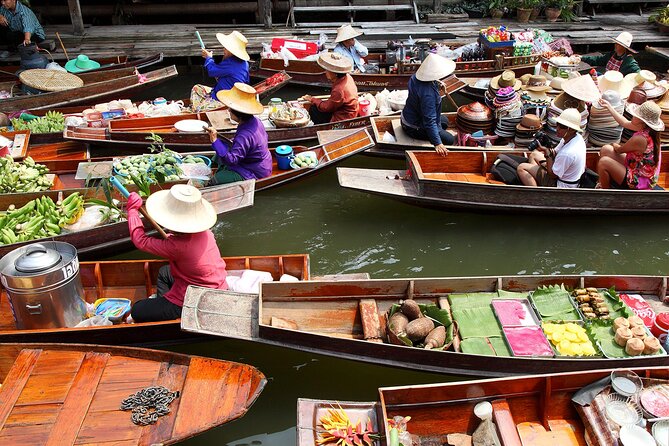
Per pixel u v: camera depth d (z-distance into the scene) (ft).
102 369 15.07
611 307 17.85
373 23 46.32
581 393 14.93
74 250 17.54
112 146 27.63
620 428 14.12
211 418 13.80
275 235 24.44
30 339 16.29
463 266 23.13
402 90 33.47
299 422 14.20
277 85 33.86
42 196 21.83
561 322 17.21
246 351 18.45
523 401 15.07
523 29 45.44
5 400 14.24
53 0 47.80
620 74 29.37
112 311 18.01
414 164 23.89
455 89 33.55
